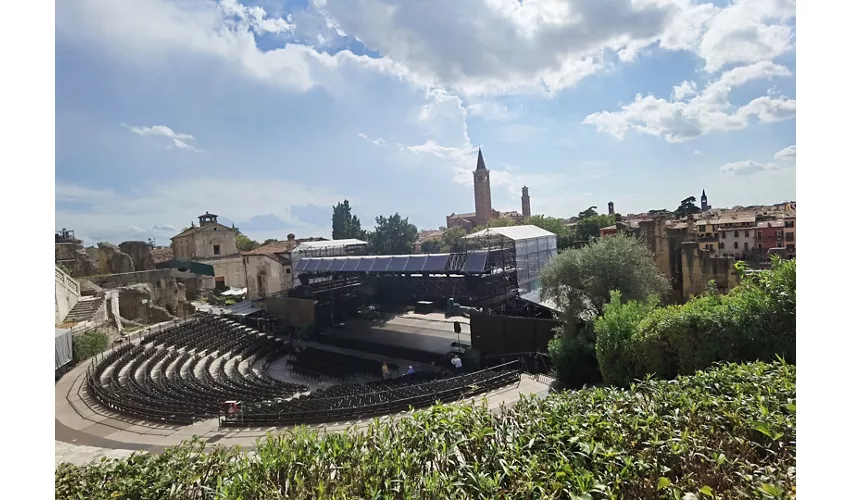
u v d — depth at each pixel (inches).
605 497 160.7
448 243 3186.5
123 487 219.6
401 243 3142.2
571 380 749.3
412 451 210.7
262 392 864.9
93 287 1555.1
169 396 798.5
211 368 1131.3
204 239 2556.6
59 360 904.3
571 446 194.2
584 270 925.8
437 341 1464.1
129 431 645.3
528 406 254.8
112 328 1322.6
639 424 210.7
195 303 2063.2
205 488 211.3
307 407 708.0
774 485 152.5
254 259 2159.2
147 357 1086.4
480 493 167.2
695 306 433.4
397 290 1947.6
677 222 1803.6
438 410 245.3
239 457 252.2
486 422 233.0
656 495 164.9
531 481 168.7
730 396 231.3
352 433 245.4
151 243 2458.2
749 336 360.2
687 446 183.5
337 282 1851.6
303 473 206.8
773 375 247.4
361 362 1310.3
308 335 1609.3
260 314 1788.9
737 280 1019.3
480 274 1223.5
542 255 1441.9
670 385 260.7
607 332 544.4
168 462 244.5
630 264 919.7
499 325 1146.0
